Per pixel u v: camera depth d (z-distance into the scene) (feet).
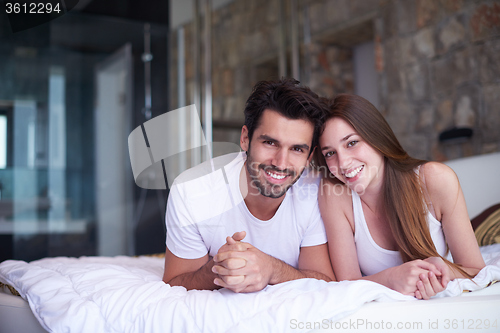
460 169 6.56
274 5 10.94
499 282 3.20
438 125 9.29
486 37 8.41
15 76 8.88
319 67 11.42
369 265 3.75
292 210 3.53
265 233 3.48
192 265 3.44
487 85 8.39
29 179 8.84
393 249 3.68
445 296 2.87
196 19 10.20
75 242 9.10
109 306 2.68
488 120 8.36
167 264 3.47
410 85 9.88
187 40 10.17
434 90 9.39
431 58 9.45
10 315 3.11
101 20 9.63
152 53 10.01
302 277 3.20
